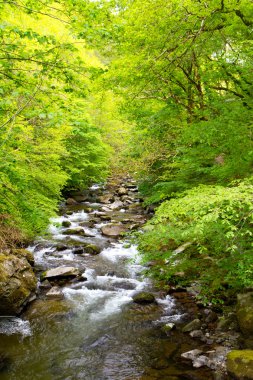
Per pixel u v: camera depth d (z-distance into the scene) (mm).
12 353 5629
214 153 6828
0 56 5113
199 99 8922
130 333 6234
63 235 12359
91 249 10734
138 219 14828
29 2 5004
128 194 21750
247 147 5910
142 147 13023
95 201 19750
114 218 15148
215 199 3951
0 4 5031
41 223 6730
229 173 6395
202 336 5941
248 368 4613
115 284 8445
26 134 7297
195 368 5078
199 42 7605
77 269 8969
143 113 11625
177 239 5969
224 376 4789
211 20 6855
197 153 7840
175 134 11266
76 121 4887
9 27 4594
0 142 5246
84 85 5773
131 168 16172
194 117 9328
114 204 18484
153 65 7152
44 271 8859
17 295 6918
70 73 5398
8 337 6098
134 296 7773
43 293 7852
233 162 6055
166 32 6855
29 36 4676
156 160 14227
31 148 7391
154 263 9672
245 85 6727
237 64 6520
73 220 14766
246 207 4887
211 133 6145
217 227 5543
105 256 10453
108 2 6203
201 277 7535
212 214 3914
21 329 6375
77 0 4887
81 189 22484
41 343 5934
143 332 6250
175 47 7258
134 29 6867
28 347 5812
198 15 6379
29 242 10977
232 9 6297
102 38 5574
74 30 4992
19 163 7805
